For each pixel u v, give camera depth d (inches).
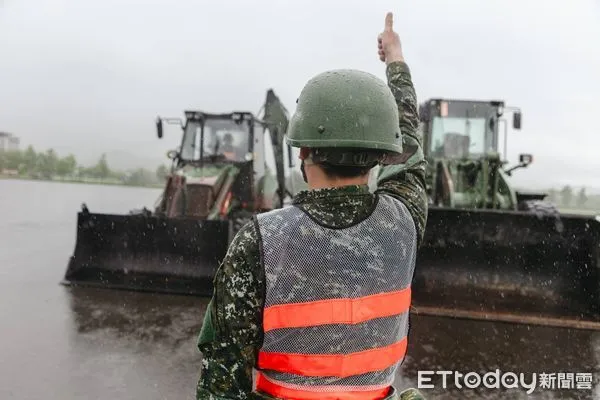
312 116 43.7
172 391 147.5
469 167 316.8
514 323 222.2
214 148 346.6
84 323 205.0
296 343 41.6
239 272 42.1
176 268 268.5
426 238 251.0
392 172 54.5
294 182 371.9
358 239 43.4
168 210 303.3
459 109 336.5
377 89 45.4
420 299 243.9
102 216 276.1
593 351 192.9
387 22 65.3
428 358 180.7
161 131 350.3
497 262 247.1
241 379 42.8
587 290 235.3
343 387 42.4
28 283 267.3
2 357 167.2
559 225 241.0
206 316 44.8
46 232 471.2
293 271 41.6
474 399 150.6
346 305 42.0
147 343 185.0
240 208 341.1
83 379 153.1
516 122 330.6
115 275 271.6
